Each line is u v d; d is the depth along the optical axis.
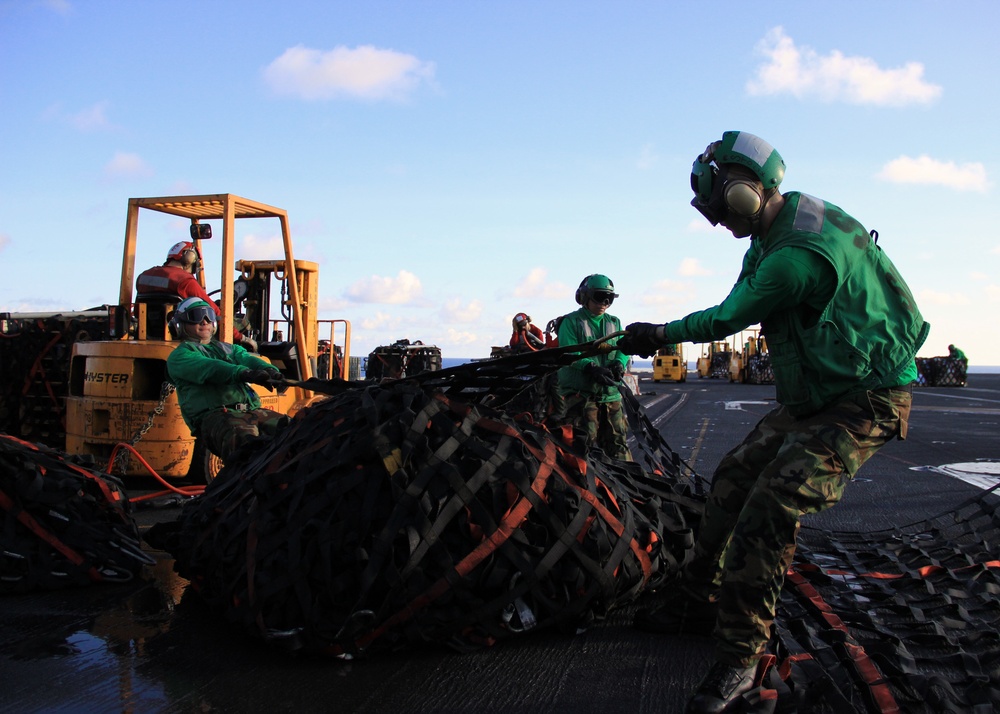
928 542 4.87
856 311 2.82
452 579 3.15
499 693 2.89
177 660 3.18
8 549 4.04
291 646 3.11
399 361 22.55
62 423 9.35
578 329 6.07
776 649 3.00
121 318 8.16
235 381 4.92
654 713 2.74
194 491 6.55
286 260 8.77
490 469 3.30
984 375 81.06
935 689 2.75
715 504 3.27
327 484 3.25
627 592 3.57
